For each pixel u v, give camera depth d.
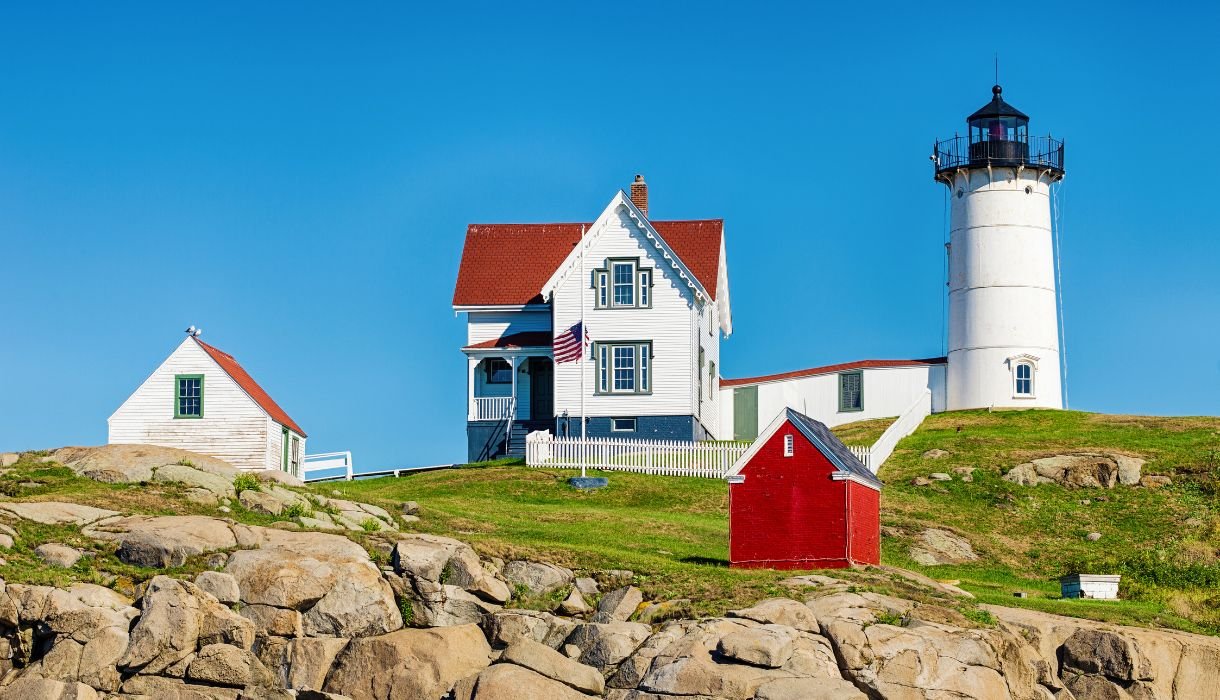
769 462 40.66
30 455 42.22
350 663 33.53
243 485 41.19
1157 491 52.56
